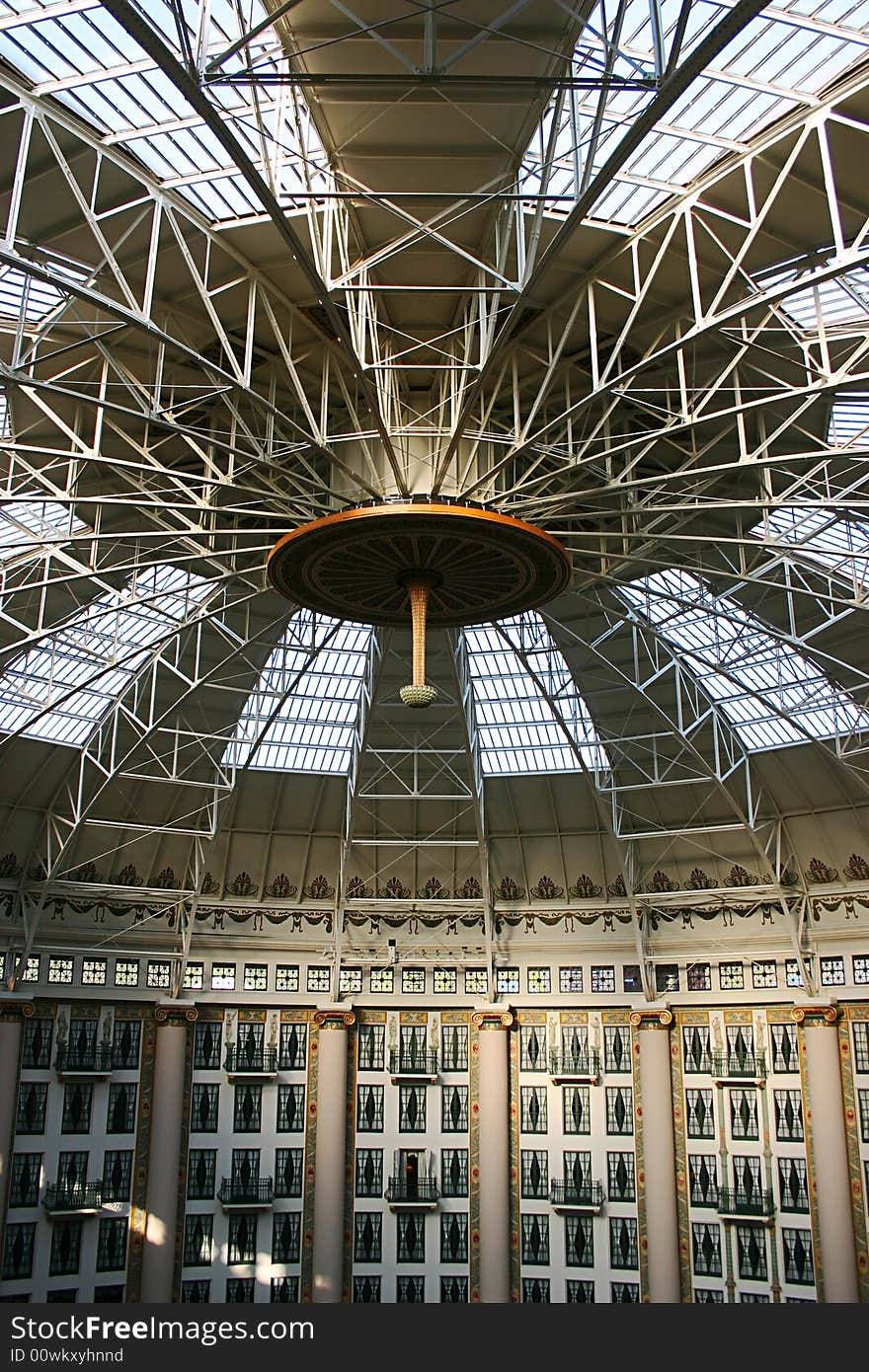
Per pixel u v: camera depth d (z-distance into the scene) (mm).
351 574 30641
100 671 39281
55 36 21625
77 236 26719
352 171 25641
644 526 35656
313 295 29047
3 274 28109
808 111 23188
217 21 21859
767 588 42062
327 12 21344
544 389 28656
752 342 28594
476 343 31422
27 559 35344
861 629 41594
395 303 30438
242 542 40406
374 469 31312
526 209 26359
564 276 28625
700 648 43688
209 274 28172
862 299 27359
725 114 23938
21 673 40219
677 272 28578
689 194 25641
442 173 25719
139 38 15844
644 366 25438
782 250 27734
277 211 19766
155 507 32312
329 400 34094
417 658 29969
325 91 23078
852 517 31438
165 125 23891
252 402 26766
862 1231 45156
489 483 31344
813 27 21453
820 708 43281
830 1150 45844
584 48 22500
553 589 31281
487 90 23094
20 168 21922
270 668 45938
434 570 30344
